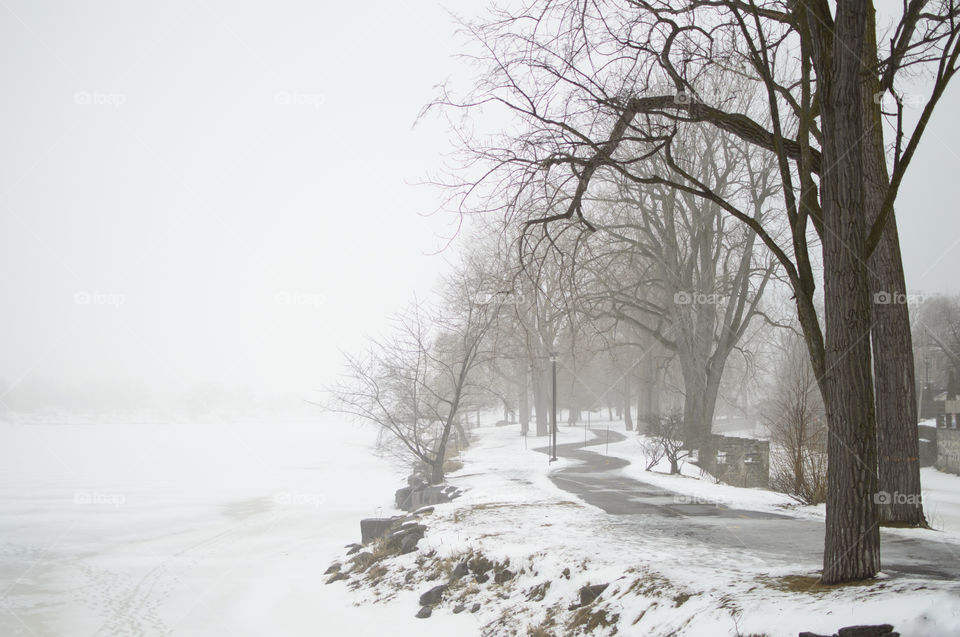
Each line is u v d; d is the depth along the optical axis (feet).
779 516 55.93
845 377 26.27
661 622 27.66
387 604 46.34
